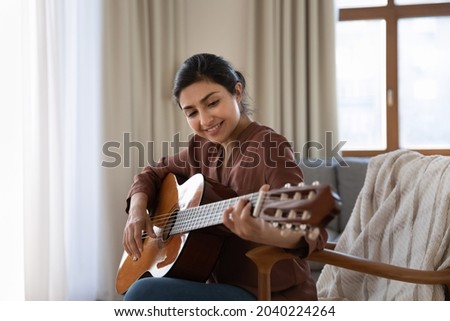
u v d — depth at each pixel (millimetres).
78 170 3174
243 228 1093
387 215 1821
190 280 1387
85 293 3236
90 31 3246
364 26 3984
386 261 1782
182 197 1528
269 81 3639
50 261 2918
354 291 1819
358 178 3340
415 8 3893
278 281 1353
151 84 3592
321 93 3686
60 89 2953
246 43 3736
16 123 2602
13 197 2586
